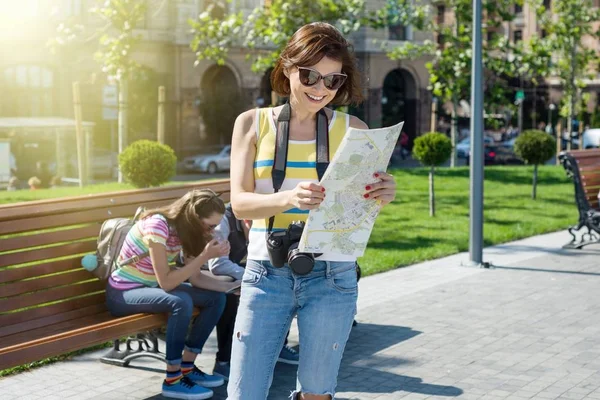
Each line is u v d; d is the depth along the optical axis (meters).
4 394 5.68
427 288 9.01
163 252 5.73
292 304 3.57
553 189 20.16
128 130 42.56
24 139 33.50
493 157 42.34
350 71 3.57
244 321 3.57
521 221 14.53
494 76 27.45
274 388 5.86
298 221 3.54
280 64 3.60
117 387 5.86
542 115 62.22
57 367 6.30
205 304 5.83
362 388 5.81
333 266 3.52
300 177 3.57
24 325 5.66
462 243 12.06
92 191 18.11
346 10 18.12
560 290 8.90
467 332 7.22
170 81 44.03
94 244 6.24
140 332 5.71
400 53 29.81
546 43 32.25
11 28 38.94
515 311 7.96
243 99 45.62
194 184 7.29
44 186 32.34
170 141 44.22
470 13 23.70
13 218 5.68
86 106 40.88
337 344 3.56
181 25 43.69
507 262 10.58
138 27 42.72
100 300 6.22
